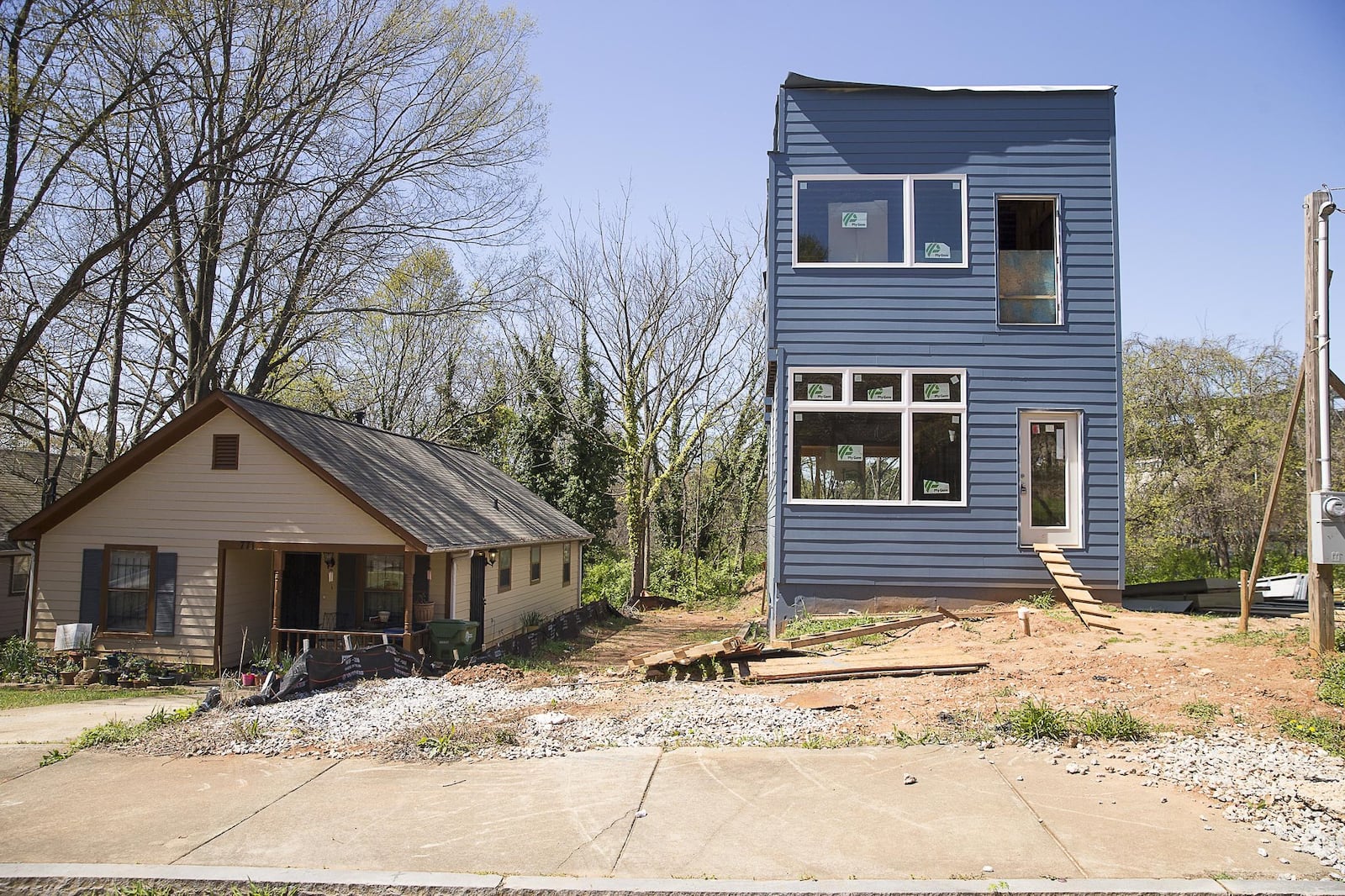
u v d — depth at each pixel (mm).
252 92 20734
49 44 16156
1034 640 10898
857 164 14602
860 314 14383
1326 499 8781
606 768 6938
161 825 6012
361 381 34062
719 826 5707
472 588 19500
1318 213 9352
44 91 16625
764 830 5613
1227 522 22406
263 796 6555
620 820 5867
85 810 6332
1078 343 14133
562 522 28062
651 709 8930
